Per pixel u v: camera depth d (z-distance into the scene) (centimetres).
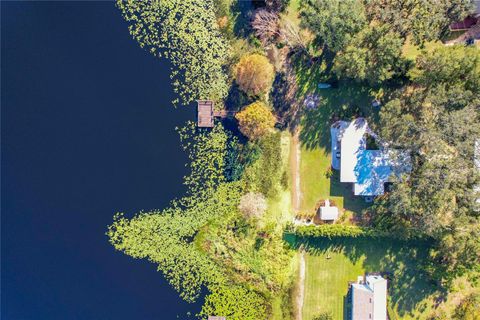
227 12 3522
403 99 3425
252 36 3500
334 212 3459
